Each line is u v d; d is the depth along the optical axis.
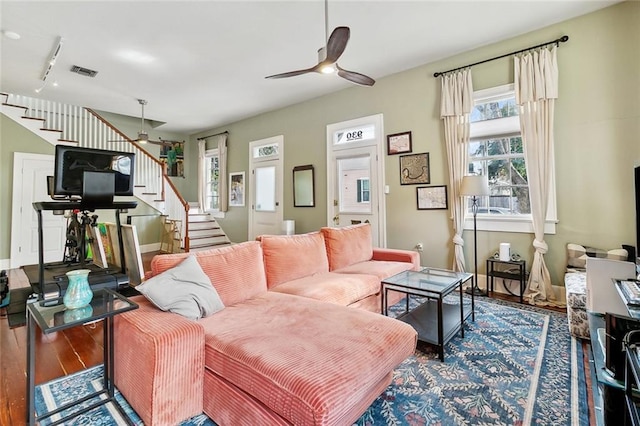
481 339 2.55
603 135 3.20
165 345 1.52
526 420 1.60
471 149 4.11
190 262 2.16
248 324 1.85
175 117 6.94
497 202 3.96
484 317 3.01
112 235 4.12
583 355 2.25
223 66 4.33
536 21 3.39
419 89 4.45
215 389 1.59
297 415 1.23
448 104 4.11
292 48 3.85
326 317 1.96
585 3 3.10
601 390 1.67
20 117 5.44
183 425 1.57
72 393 1.85
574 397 1.78
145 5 2.99
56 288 2.94
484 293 3.76
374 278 3.08
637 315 1.48
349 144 5.22
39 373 2.06
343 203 5.34
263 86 5.09
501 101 3.86
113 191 2.69
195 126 7.85
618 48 3.11
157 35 3.53
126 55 3.98
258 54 3.99
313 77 4.77
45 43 3.67
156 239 7.34
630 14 3.05
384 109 4.81
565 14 3.28
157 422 1.49
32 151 5.55
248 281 2.45
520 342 2.48
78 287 1.71
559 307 3.30
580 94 3.31
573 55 3.34
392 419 1.62
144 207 7.05
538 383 1.93
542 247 3.46
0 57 4.01
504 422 1.59
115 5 2.99
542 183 3.46
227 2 2.96
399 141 4.65
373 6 3.06
